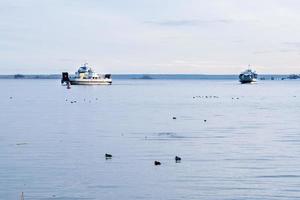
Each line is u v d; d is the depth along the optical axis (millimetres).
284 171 59688
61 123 115562
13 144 79875
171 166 62375
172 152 72625
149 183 53938
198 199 48438
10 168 60344
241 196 49406
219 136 91875
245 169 60781
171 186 52781
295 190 51438
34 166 61625
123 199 48281
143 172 59000
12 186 52125
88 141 83750
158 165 62969
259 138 89312
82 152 72062
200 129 103562
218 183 54125
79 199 48062
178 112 150375
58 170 59531
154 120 123438
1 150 73688
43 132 97000
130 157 68250
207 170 60219
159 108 167750
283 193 50438
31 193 49750
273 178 56219
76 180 54812
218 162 65125
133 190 51219
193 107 173500
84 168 60781
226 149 75812
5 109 162625
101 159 66562
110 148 76062
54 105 183000
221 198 48781
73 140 84938
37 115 138750
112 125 110812
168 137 89812
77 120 123062
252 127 108562
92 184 53250
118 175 57312
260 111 157000
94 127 106625
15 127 106688
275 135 94188
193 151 73688
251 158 68062
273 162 65188
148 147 77312
